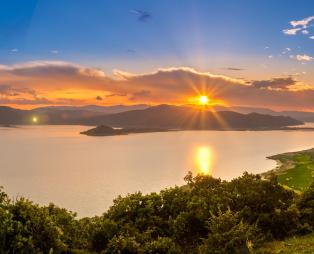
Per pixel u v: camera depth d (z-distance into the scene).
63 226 26.97
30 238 22.02
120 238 25.53
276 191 32.72
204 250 24.88
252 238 25.52
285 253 24.22
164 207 31.48
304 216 30.94
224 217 25.66
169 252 25.56
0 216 22.33
